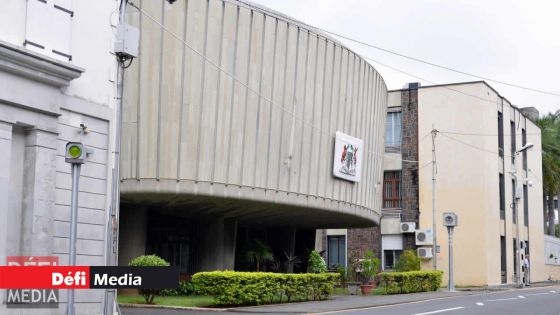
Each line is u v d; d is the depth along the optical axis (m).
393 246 45.50
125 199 24.97
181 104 23.92
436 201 44.41
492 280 43.16
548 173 59.94
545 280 56.25
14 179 15.23
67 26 16.27
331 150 28.73
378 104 33.31
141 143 23.81
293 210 28.48
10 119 14.78
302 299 24.28
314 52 27.59
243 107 25.11
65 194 16.19
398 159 45.78
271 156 25.97
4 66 14.43
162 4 24.09
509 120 49.47
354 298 26.67
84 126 16.70
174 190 23.62
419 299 26.59
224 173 24.50
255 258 32.50
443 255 43.53
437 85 45.34
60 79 15.79
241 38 25.09
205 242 29.83
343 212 29.70
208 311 19.73
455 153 44.25
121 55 15.59
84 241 16.59
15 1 14.99
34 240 15.10
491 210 44.03
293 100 26.75
